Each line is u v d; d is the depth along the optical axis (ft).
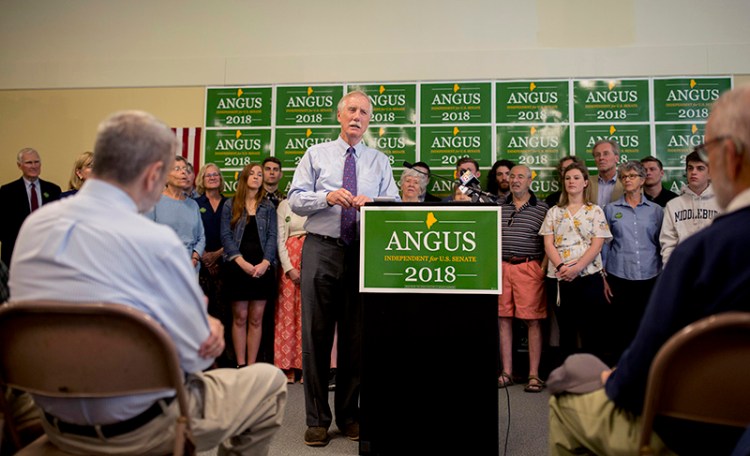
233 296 13.42
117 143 3.80
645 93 15.96
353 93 8.96
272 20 17.44
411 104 16.67
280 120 16.99
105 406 3.73
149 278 3.68
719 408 3.12
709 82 15.78
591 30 16.39
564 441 4.33
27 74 17.67
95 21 17.92
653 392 3.17
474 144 16.43
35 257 3.65
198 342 3.90
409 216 7.22
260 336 13.69
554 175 16.12
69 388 3.64
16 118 17.62
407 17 17.03
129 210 3.81
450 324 7.11
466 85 16.53
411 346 7.16
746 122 3.28
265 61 17.15
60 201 3.90
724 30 15.96
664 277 3.41
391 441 7.13
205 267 14.02
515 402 11.43
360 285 7.28
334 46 17.16
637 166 13.17
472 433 7.00
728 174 3.38
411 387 7.14
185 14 17.70
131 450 3.86
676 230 12.33
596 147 14.90
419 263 7.18
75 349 3.58
